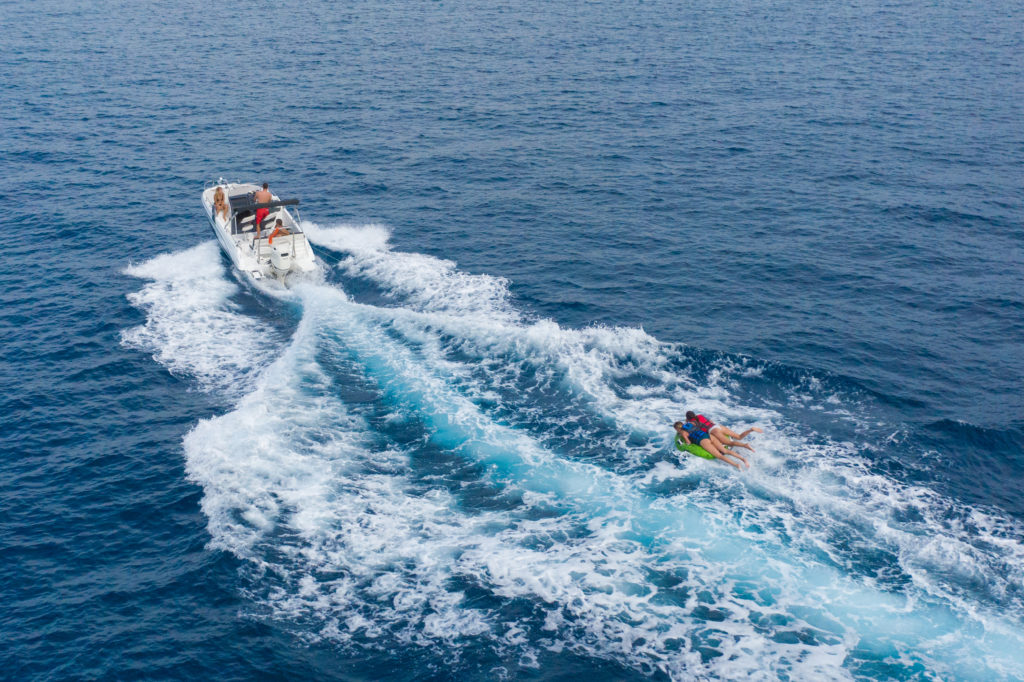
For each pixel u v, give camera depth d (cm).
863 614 1652
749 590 1717
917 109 5309
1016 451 2164
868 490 2002
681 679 1534
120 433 2348
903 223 3631
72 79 6309
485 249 3472
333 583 1777
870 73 6234
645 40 7556
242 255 3234
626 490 2023
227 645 1653
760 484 2023
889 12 8806
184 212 3916
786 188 4056
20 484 2152
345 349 2717
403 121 5234
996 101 5447
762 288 3086
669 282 3147
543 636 1634
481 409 2372
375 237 3600
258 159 4591
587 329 2789
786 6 9294
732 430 2203
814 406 2350
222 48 7356
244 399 2469
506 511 1973
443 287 3138
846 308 2933
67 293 3162
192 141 4900
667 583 1741
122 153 4697
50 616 1748
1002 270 3195
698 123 5109
